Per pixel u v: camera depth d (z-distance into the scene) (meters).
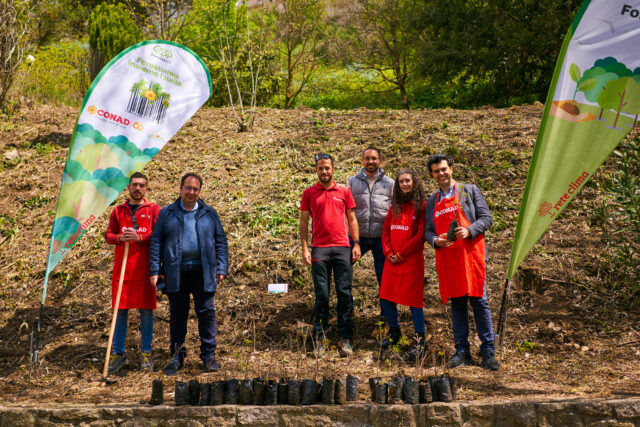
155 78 5.43
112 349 5.26
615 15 4.52
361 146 8.80
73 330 5.98
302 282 6.38
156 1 12.07
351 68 16.69
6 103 11.14
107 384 4.95
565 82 4.64
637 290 5.76
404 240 5.27
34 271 6.86
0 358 5.59
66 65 13.91
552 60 14.22
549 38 13.56
